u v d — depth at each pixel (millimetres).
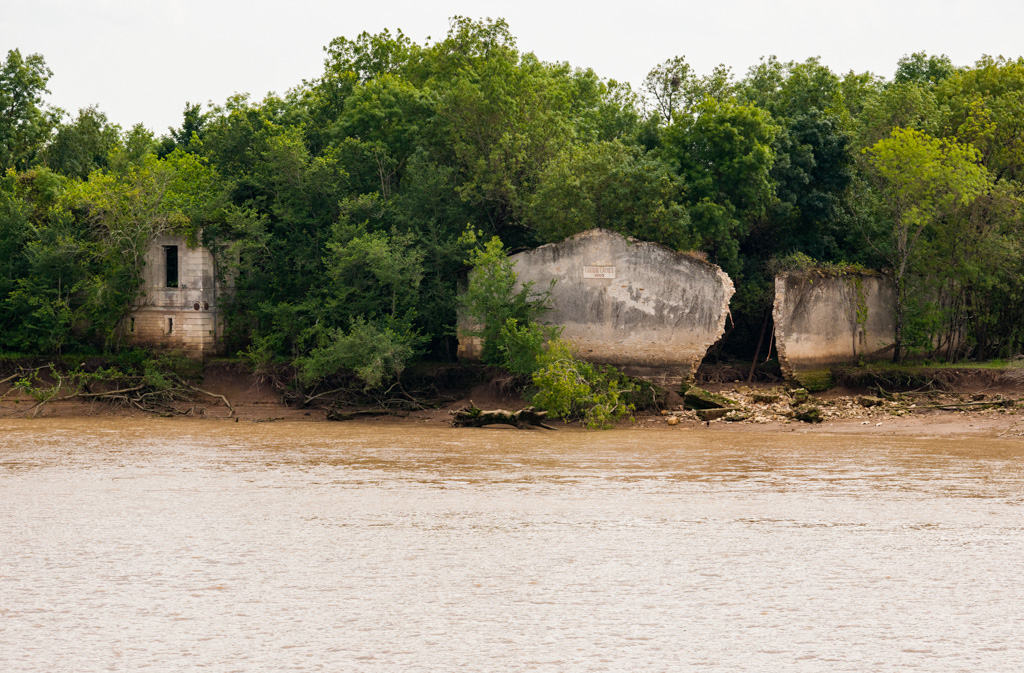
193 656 16156
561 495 29734
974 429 44969
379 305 56375
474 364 56469
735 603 18781
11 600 19141
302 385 56375
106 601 19047
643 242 53906
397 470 35125
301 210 60125
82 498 29531
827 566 21266
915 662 15805
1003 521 25609
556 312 54906
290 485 31844
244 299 59719
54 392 55219
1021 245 58281
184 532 24734
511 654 16188
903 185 57375
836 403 52312
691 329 53188
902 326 58469
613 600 18969
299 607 18641
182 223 59375
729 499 28906
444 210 59531
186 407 56125
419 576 20578
